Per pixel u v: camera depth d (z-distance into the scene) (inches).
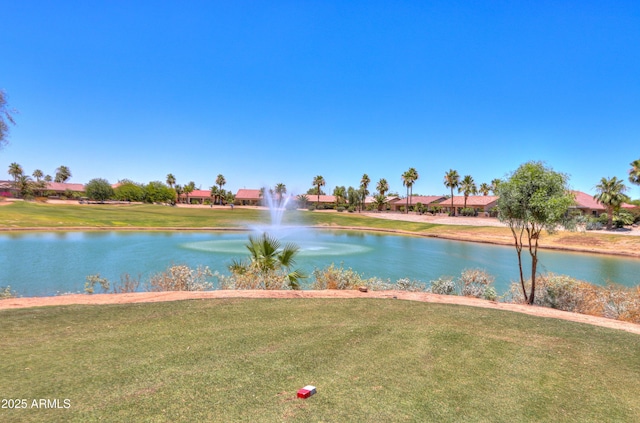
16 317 241.4
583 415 144.5
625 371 191.3
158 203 4330.7
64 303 291.3
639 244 1380.4
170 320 244.8
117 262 871.7
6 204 2507.4
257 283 434.3
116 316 250.8
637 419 143.1
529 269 945.5
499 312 315.6
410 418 133.3
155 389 145.1
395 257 1107.3
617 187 1889.8
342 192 4731.8
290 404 138.3
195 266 829.8
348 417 131.2
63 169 5064.0
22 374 154.0
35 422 118.8
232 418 126.2
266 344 205.0
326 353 195.0
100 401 134.0
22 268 781.3
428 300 364.5
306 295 360.2
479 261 1066.1
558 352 216.7
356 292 395.5
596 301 422.3
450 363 190.1
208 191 5211.6
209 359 179.0
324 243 1454.2
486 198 3282.5
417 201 4101.9
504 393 159.2
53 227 1667.1
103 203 3814.0
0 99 458.6
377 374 171.0
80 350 184.5
